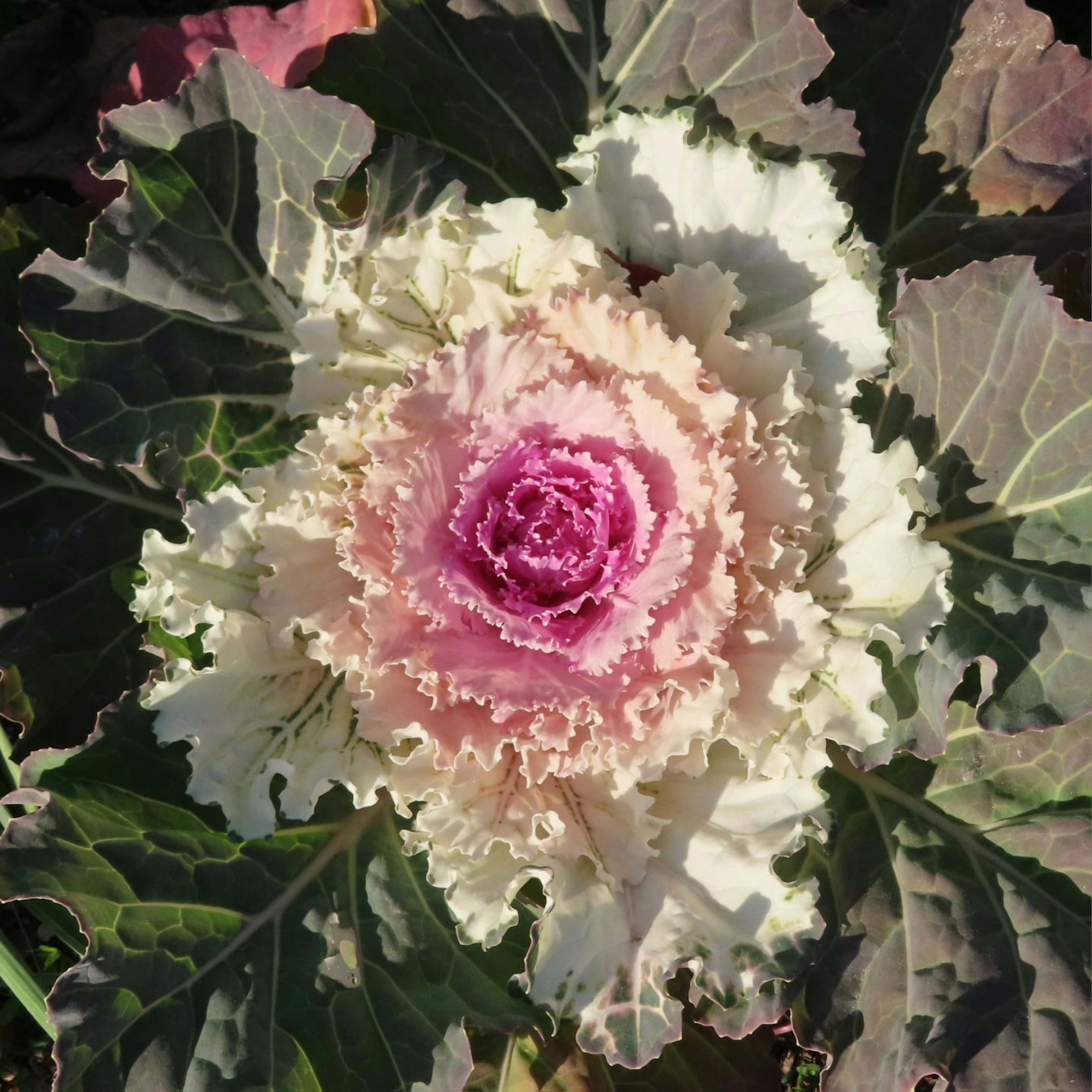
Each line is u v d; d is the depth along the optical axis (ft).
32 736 2.09
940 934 2.04
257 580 1.96
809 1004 2.02
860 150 2.09
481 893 1.93
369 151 1.99
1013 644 1.93
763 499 1.92
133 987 1.86
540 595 1.97
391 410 1.94
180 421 2.01
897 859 2.08
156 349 2.01
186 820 1.96
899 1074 1.99
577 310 1.91
